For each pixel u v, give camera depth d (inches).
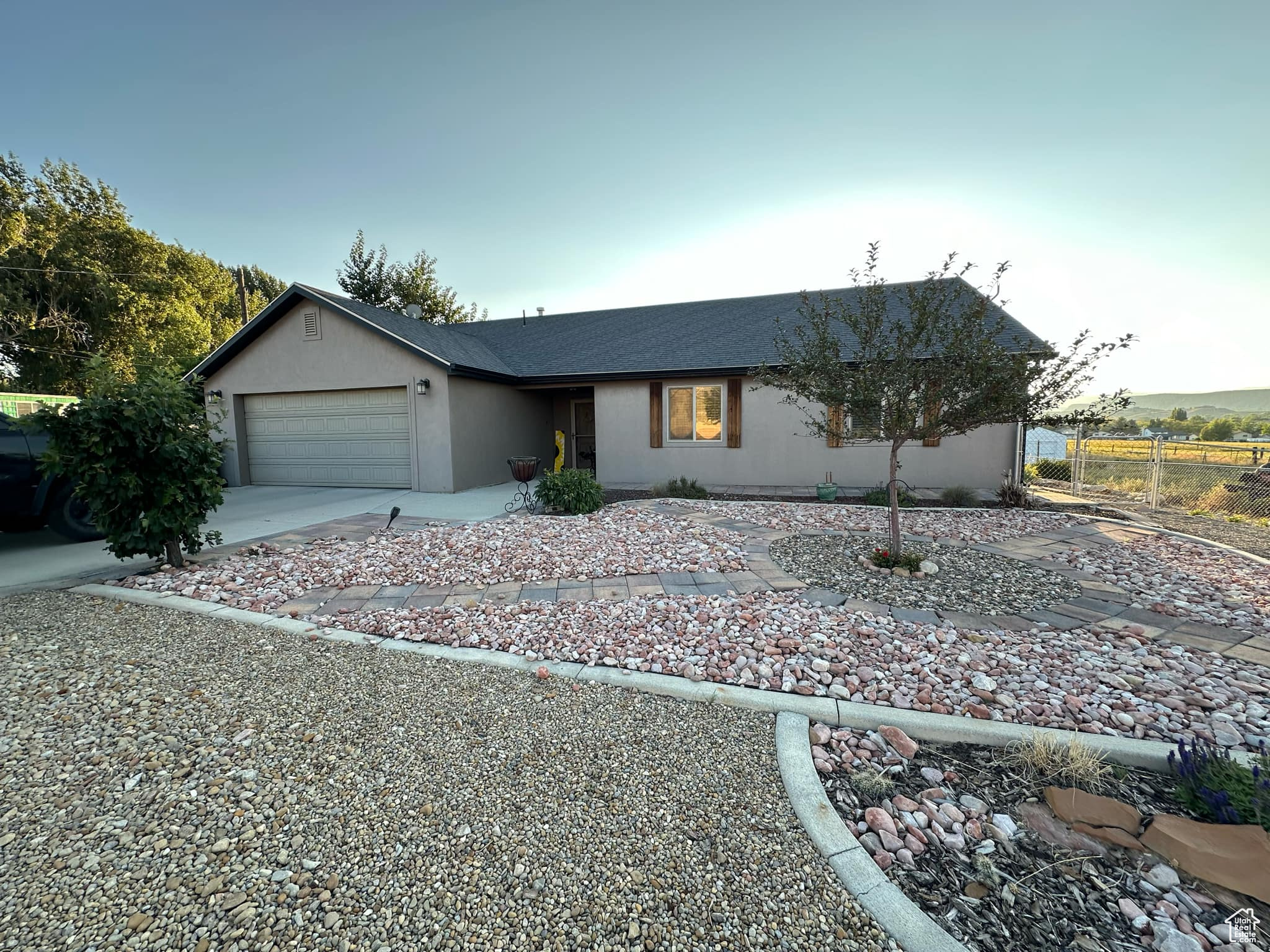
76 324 811.4
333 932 61.4
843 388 201.0
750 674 124.6
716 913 64.4
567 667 130.9
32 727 105.2
